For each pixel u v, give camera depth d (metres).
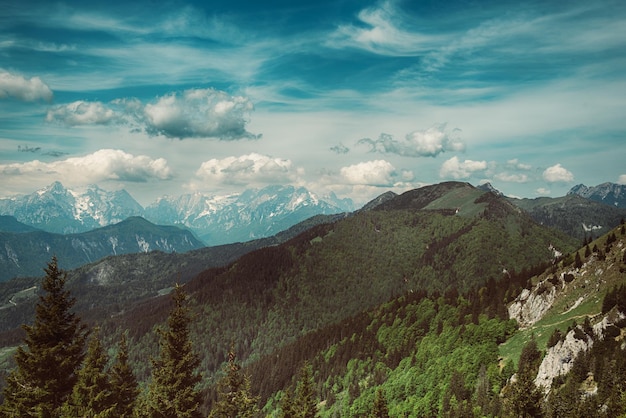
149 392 51.78
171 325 52.12
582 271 142.12
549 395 95.50
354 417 159.25
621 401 78.19
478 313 172.88
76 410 45.09
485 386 118.06
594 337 101.06
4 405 45.25
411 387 148.25
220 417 60.56
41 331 46.12
